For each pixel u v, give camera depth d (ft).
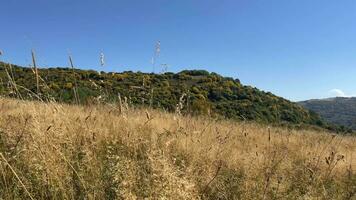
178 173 14.05
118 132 20.72
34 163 13.69
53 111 18.35
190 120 30.68
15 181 12.99
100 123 22.45
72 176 14.25
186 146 20.07
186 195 13.11
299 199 15.99
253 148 24.76
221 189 15.81
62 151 15.16
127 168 13.91
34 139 14.70
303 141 31.42
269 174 17.04
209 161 18.69
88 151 15.30
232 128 30.32
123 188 12.86
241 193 15.88
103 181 13.75
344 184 19.02
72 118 20.33
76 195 13.44
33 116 16.75
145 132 22.41
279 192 16.11
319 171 19.76
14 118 19.01
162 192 12.64
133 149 17.48
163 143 19.54
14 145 15.02
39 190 13.09
